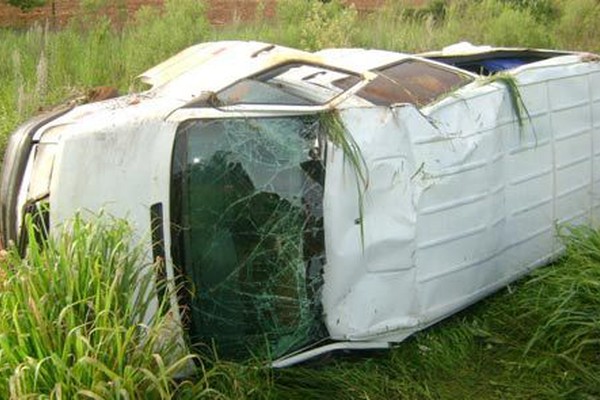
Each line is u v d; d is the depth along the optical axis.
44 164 4.16
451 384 3.98
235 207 3.78
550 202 4.91
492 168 4.40
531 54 5.91
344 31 10.54
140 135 3.79
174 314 3.61
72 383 2.85
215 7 21.61
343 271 3.83
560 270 4.36
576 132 5.09
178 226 3.69
